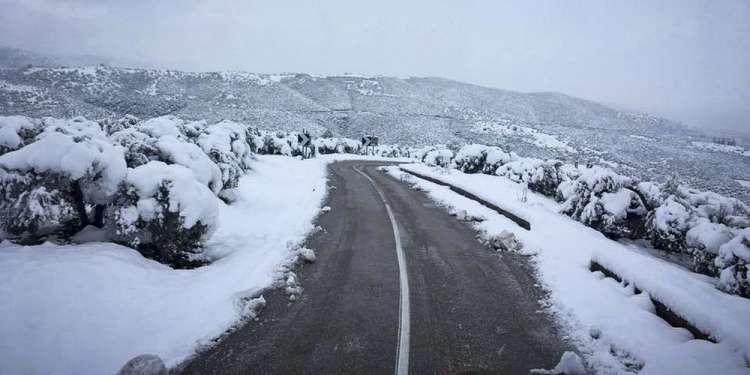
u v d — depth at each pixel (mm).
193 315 4969
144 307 5012
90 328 4418
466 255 7871
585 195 10750
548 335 4699
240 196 13016
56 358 3928
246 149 19172
